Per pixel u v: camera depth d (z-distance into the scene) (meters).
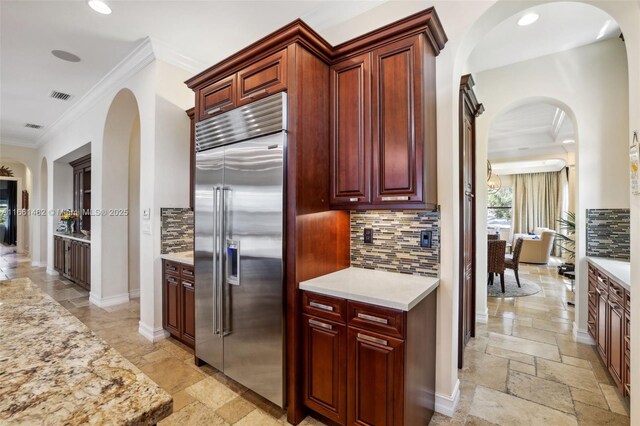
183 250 3.33
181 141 3.31
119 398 0.68
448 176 2.04
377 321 1.64
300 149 1.94
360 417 1.70
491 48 3.18
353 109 2.06
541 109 4.92
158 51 3.08
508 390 2.27
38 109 4.97
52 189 6.20
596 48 3.09
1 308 1.27
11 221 10.59
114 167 4.21
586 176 3.09
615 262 2.73
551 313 3.96
